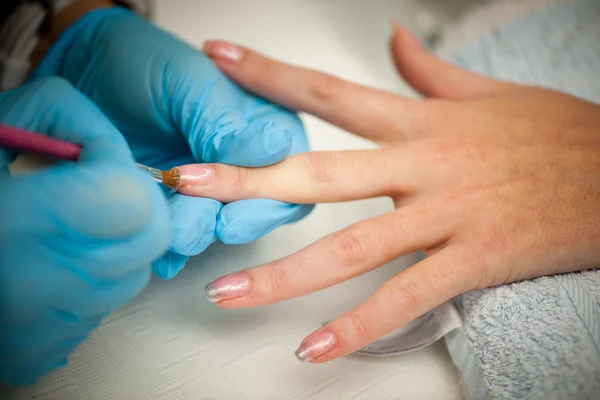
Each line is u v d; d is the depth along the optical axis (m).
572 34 0.39
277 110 0.34
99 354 0.28
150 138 0.34
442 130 0.32
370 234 0.29
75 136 0.27
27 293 0.23
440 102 0.33
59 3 0.34
